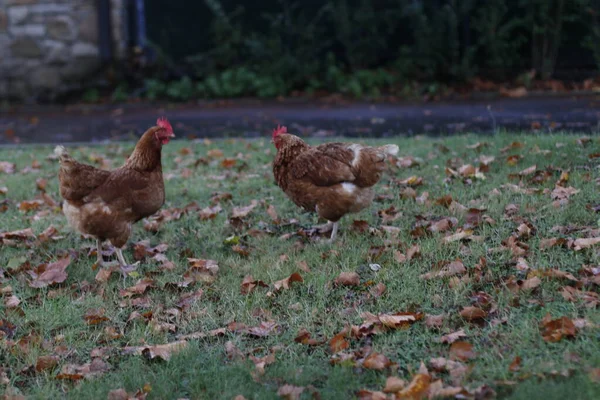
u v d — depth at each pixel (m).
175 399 4.43
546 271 5.30
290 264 6.15
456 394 4.09
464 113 13.06
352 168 6.22
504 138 9.45
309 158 6.36
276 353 4.85
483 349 4.58
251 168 9.30
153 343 5.08
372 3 16.55
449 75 15.82
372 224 6.91
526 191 7.05
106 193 6.03
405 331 4.91
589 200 6.65
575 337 4.54
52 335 5.30
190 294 5.79
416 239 6.44
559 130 10.74
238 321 5.32
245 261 6.39
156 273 6.27
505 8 15.54
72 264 6.53
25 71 16.64
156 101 16.17
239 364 4.69
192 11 17.02
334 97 15.61
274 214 7.37
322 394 4.29
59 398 4.47
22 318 5.48
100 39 16.77
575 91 14.48
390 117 13.15
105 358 4.92
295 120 13.37
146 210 6.30
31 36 16.50
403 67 15.90
